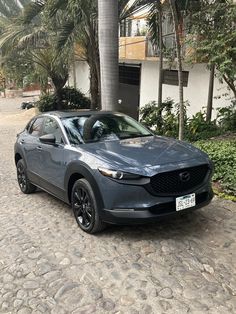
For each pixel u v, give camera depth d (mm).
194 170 5012
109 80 9867
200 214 5797
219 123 11797
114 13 9570
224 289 3830
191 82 14312
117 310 3557
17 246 5090
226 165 7145
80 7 10867
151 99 17719
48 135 6059
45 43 16203
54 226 5738
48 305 3701
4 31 18250
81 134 5996
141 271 4211
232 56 8102
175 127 12234
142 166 4750
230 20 8430
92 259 4555
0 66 21188
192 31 9164
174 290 3828
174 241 4918
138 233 5191
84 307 3627
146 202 4668
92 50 14680
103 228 5145
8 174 9852
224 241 4887
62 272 4301
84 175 5121
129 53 17109
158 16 12070
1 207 6953
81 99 23234
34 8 14922
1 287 4074
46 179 6441
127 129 6367
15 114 27406
